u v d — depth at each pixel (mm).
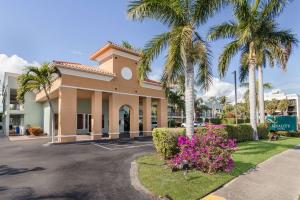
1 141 20812
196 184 7324
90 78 19828
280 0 17547
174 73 12766
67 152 13797
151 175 8312
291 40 18484
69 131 18031
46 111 27297
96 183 7617
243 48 20188
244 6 16875
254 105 18906
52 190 6961
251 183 7777
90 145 16812
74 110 18484
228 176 8203
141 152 13703
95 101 20094
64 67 17906
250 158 11141
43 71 17453
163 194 6539
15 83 29938
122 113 29594
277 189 7355
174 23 12242
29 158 11984
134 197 6402
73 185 7418
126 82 22797
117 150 14523
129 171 9148
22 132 29156
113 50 21703
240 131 17375
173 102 35781
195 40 12188
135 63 23844
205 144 8977
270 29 18906
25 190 6969
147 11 11367
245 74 21797
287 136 25047
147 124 24719
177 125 42750
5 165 10359
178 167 9000
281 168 9711
